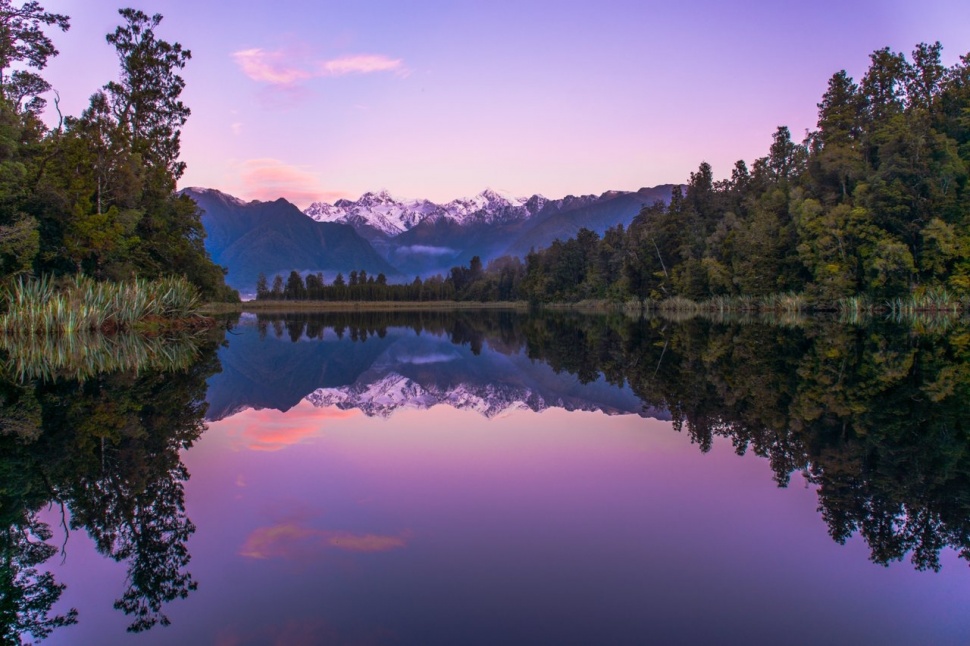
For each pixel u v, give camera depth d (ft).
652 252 283.59
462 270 605.31
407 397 53.36
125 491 26.20
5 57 101.30
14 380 54.60
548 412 43.80
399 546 19.65
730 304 224.74
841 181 182.70
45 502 25.18
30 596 17.51
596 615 15.35
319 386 61.82
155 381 58.39
